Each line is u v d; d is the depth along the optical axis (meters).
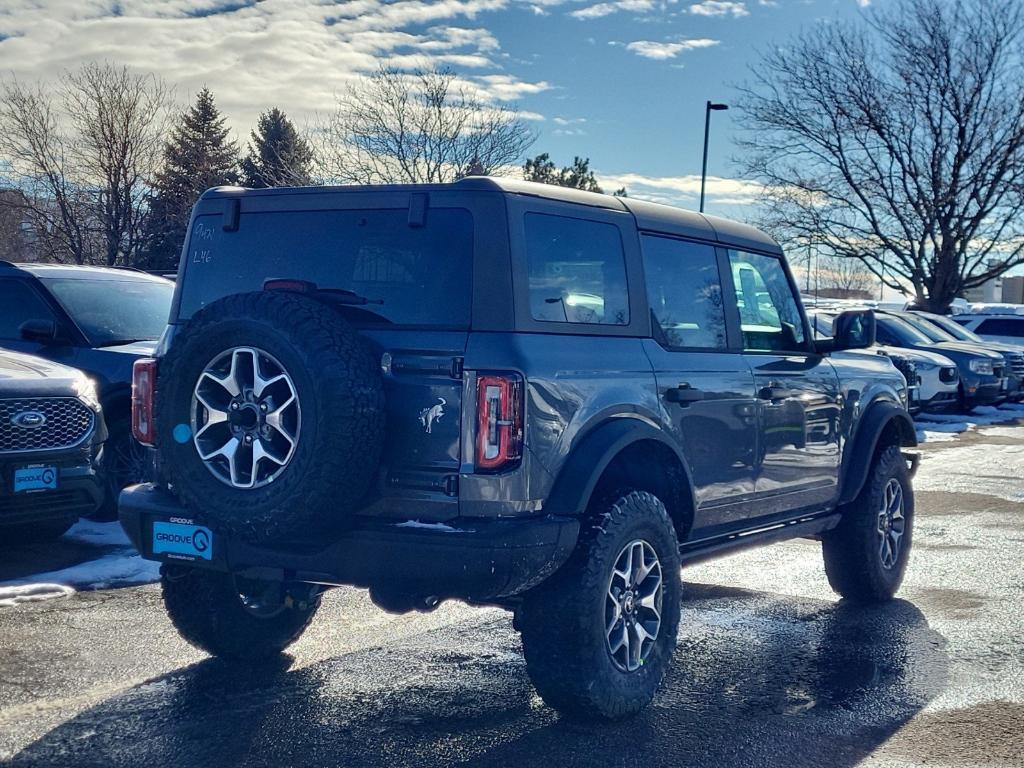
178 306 5.13
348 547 4.29
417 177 28.56
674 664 5.60
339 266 4.72
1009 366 23.73
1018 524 9.74
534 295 4.48
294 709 4.81
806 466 6.27
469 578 4.17
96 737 4.43
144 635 5.83
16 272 9.38
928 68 31.83
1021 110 31.72
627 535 4.66
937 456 15.08
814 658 5.72
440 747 4.41
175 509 4.67
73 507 7.49
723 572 7.85
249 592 5.30
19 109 35.78
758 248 6.13
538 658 4.53
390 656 5.61
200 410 4.32
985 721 4.78
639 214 5.21
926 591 7.29
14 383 7.21
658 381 5.01
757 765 4.26
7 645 5.59
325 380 4.07
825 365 6.58
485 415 4.23
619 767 4.23
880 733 4.62
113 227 36.28
